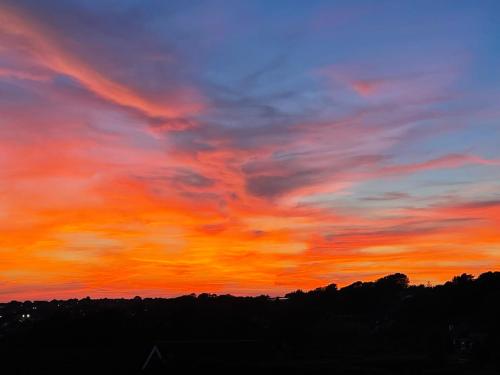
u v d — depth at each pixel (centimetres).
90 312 12219
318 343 11525
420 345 11175
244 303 15200
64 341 10231
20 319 13062
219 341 8975
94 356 7819
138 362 7456
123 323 11562
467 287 14638
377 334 12962
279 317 13888
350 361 8438
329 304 17300
